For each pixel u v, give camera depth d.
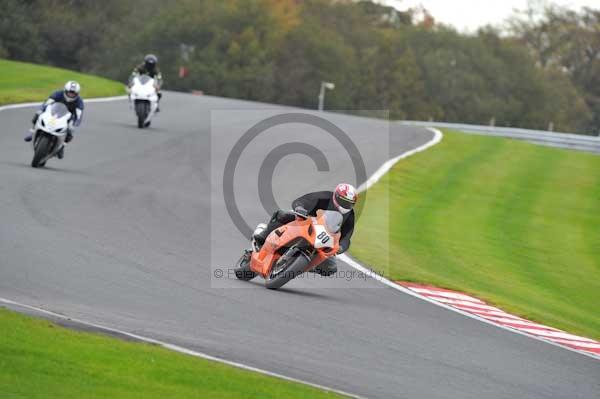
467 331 32.66
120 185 55.06
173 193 55.69
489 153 108.06
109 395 19.89
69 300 28.61
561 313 43.94
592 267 59.88
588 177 99.81
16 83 119.19
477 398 24.23
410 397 23.50
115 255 36.31
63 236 38.34
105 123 85.81
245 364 24.25
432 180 83.25
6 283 29.50
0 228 37.88
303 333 28.70
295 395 21.70
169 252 38.81
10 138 69.44
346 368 25.45
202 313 29.45
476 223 68.06
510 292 46.59
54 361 21.53
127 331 25.86
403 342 29.31
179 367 22.59
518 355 30.05
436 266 49.59
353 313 32.56
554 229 71.44
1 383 19.56
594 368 30.14
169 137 81.25
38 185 50.00
